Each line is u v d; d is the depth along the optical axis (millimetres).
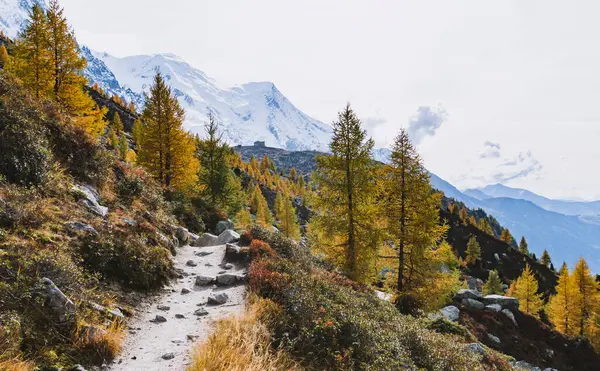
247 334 6930
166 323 7922
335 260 20688
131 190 15617
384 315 11203
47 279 6105
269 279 9945
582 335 37125
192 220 20953
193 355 6105
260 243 14117
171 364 6012
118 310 7496
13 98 11586
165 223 15609
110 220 11312
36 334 5355
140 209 14703
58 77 23750
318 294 9797
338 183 20328
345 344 7770
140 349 6520
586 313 41625
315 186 21047
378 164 20938
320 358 7188
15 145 9539
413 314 19969
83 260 8117
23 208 8109
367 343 7887
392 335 9117
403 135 21016
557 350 32000
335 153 20375
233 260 13383
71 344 5664
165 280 10492
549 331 33500
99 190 13445
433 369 8711
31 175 9734
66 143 13203
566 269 45281
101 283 8172
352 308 9875
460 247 105812
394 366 7500
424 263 20781
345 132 20000
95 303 7043
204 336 7172
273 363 6301
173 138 26891
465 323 30531
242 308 8656
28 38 22953
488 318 32031
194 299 9656
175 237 15320
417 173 20672
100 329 6145
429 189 20656
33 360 4918
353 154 20031
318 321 7938
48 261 6531
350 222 20344
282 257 14008
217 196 31094
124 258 9234
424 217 20172
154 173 26234
